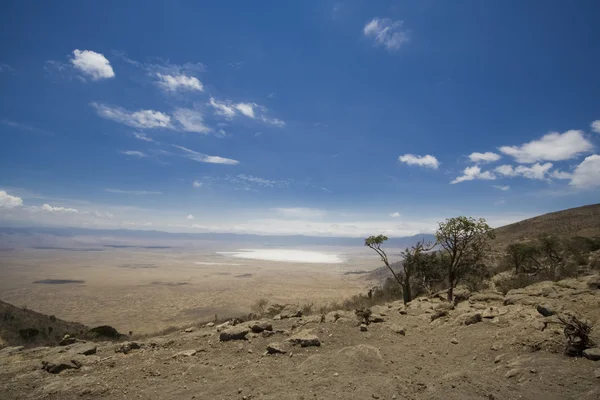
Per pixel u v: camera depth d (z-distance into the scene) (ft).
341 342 31.68
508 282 65.21
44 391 22.91
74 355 30.60
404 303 62.23
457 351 28.71
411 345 31.40
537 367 21.58
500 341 28.68
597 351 22.29
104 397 21.81
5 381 25.53
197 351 31.32
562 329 27.91
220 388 22.07
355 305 73.82
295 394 19.97
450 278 59.57
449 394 18.66
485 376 21.25
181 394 21.61
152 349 33.40
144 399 21.15
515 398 18.06
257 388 21.59
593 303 35.22
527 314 35.35
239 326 37.06
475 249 67.72
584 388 18.35
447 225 61.11
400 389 20.07
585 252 88.43
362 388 20.35
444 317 41.34
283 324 40.70
